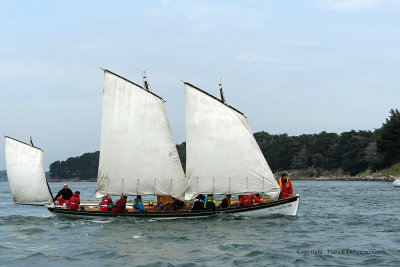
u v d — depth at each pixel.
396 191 82.81
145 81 36.31
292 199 35.19
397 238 26.80
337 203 52.91
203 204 35.09
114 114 35.72
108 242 26.19
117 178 35.81
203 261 21.52
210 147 35.00
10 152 39.88
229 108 34.75
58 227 32.16
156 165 35.47
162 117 35.47
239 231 29.34
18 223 34.44
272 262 21.23
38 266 20.94
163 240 26.58
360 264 20.64
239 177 34.91
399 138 153.00
